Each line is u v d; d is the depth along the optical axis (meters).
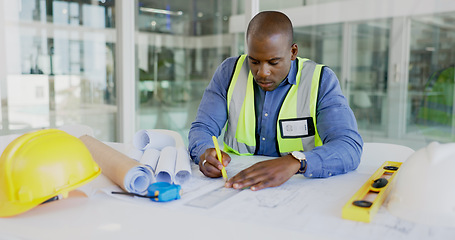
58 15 3.31
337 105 1.17
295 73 1.26
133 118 3.62
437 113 2.81
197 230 0.64
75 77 3.44
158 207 0.76
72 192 0.85
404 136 2.94
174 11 3.25
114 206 0.76
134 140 1.23
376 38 2.81
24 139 0.76
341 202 0.78
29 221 0.70
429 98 2.81
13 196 0.73
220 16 3.02
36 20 3.26
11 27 3.25
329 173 0.98
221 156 1.01
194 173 1.05
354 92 2.95
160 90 3.46
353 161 1.03
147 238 0.61
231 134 1.36
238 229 0.64
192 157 1.18
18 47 3.27
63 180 0.75
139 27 3.45
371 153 1.35
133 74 3.54
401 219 0.68
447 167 0.68
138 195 0.81
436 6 2.64
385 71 2.85
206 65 3.17
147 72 3.49
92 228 0.66
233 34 2.97
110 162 0.91
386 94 2.90
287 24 1.08
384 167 1.00
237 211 0.73
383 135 2.99
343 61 2.86
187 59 3.26
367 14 2.78
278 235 0.61
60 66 3.37
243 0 2.88
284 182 0.93
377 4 2.76
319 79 1.23
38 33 3.28
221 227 0.65
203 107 1.36
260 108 1.30
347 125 1.12
